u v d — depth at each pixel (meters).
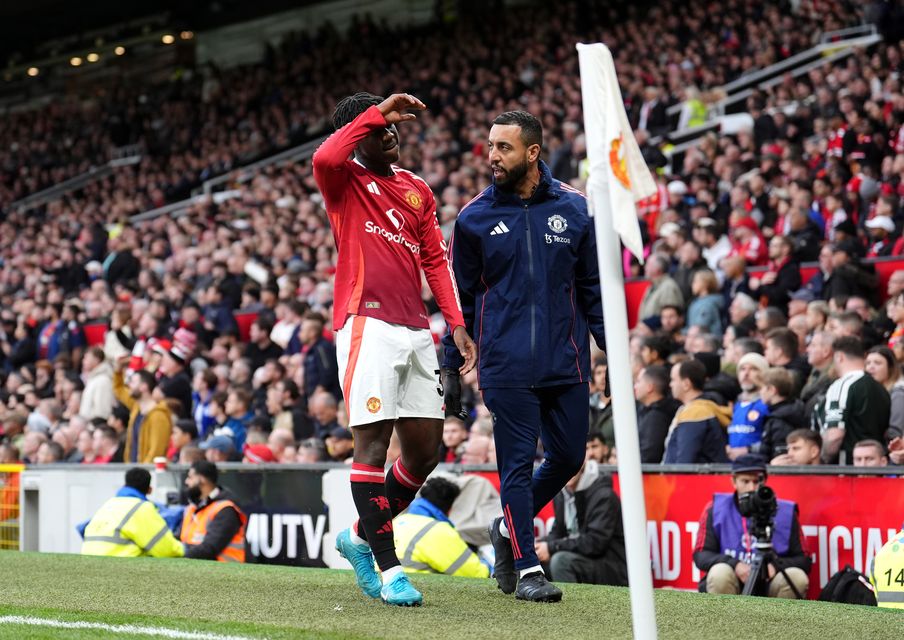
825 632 8.09
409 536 13.22
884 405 15.27
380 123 9.26
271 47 63.81
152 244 44.19
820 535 12.69
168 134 62.72
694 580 13.48
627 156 6.76
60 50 78.00
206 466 15.91
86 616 8.74
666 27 45.12
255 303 33.09
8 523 19.58
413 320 9.48
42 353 37.53
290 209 41.88
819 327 20.31
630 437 6.48
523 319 9.63
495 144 9.70
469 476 14.48
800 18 41.31
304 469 15.73
